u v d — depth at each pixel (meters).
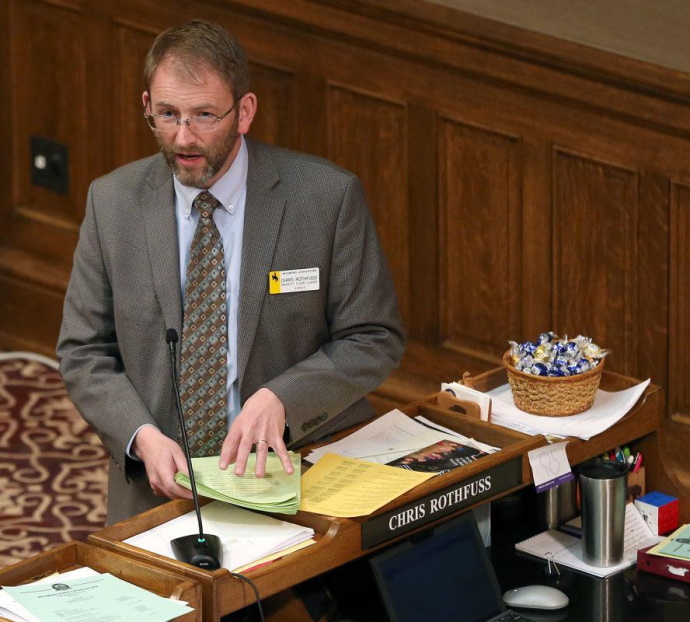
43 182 16.11
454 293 13.08
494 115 12.25
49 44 15.55
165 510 6.73
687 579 7.15
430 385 13.44
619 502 7.23
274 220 7.65
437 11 12.16
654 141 11.25
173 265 7.62
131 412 7.47
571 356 7.88
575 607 6.95
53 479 13.30
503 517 7.91
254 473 7.04
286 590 6.57
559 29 11.45
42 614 5.71
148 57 7.16
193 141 7.07
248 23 13.74
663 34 10.90
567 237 12.08
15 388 15.43
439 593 6.63
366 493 6.76
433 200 12.95
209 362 7.62
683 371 11.60
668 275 11.48
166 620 5.67
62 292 16.05
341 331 7.84
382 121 13.07
